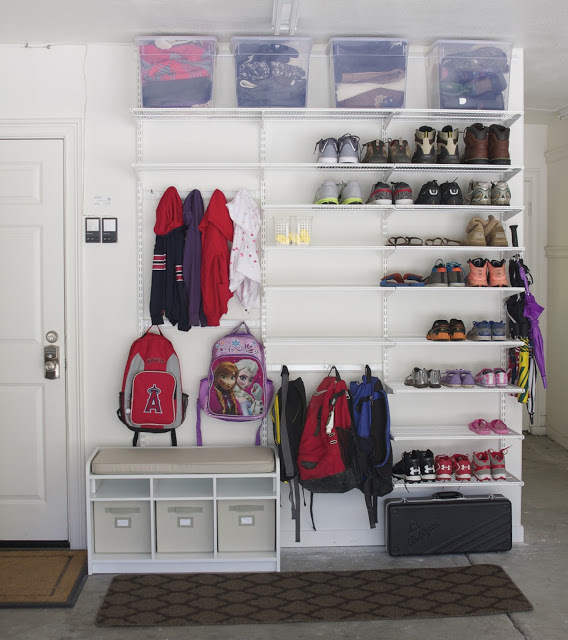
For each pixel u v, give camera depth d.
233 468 2.98
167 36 3.04
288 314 3.33
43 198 3.24
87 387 3.28
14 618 2.64
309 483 3.10
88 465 2.99
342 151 3.13
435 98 3.21
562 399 5.09
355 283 3.34
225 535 3.03
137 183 3.24
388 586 2.88
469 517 3.19
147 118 3.21
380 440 3.14
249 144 3.29
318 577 2.98
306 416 3.20
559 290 5.05
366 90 3.12
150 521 3.02
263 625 2.59
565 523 3.61
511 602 2.73
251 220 3.14
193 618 2.62
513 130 3.35
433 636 2.50
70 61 3.21
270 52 3.07
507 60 3.17
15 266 3.26
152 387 3.14
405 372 3.37
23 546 3.31
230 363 3.19
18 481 3.30
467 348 3.39
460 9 2.81
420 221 3.35
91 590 2.87
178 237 3.14
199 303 3.12
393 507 3.17
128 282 3.26
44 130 3.22
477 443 3.41
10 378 3.28
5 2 2.69
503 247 3.18
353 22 2.95
